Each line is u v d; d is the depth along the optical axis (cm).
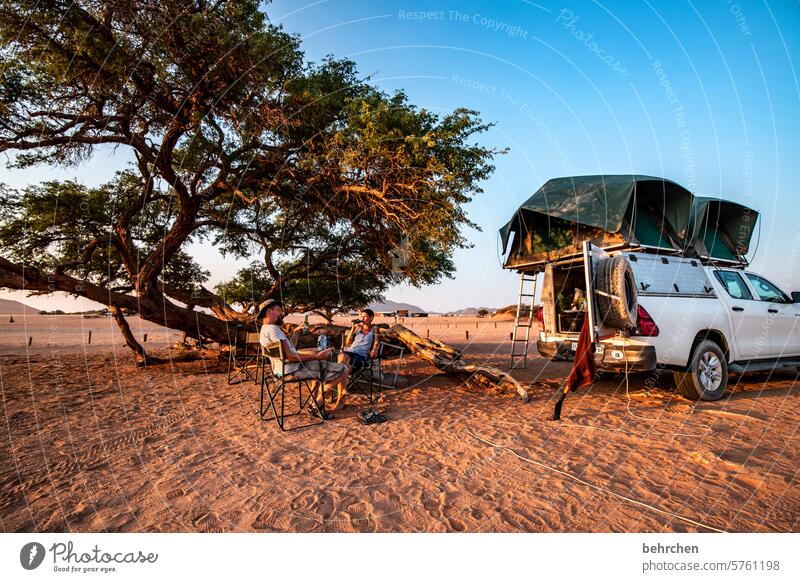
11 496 282
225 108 763
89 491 291
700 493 278
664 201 560
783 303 663
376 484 303
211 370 868
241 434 424
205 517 258
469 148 759
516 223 680
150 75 689
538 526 244
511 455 356
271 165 891
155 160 797
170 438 411
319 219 1086
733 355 567
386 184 763
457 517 256
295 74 817
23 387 678
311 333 939
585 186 571
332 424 460
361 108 732
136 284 849
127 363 993
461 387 670
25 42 621
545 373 803
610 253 531
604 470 320
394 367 876
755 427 418
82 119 734
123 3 610
